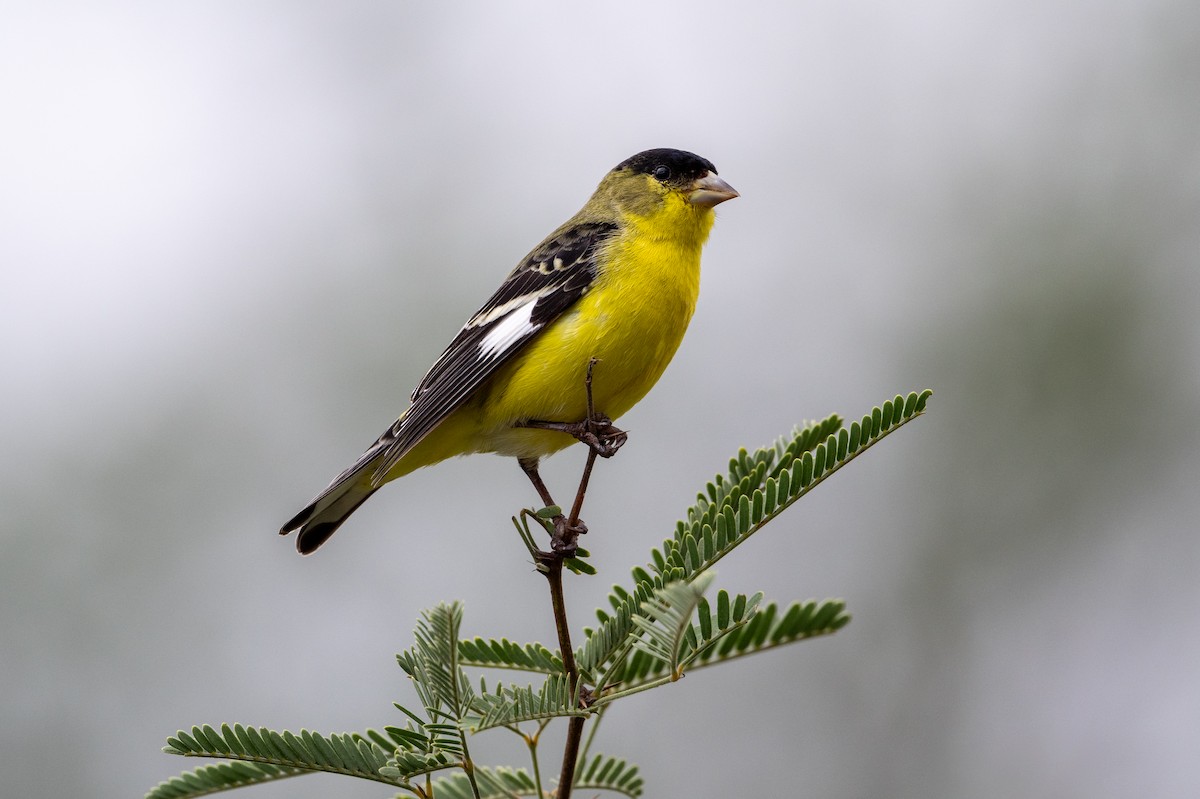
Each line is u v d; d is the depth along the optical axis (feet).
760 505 16.85
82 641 37.17
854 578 42.01
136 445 40.16
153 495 39.83
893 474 43.06
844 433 16.76
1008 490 42.65
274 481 40.83
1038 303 44.01
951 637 41.34
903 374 43.93
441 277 44.78
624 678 18.10
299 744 15.34
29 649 36.78
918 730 40.11
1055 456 42.73
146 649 37.70
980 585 41.83
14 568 37.86
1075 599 41.57
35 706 36.14
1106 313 43.42
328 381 42.60
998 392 43.47
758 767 39.06
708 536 16.96
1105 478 42.34
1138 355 43.01
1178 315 43.37
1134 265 44.06
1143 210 44.73
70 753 35.83
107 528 38.81
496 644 18.16
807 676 40.52
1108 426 42.68
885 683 40.78
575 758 16.16
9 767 35.45
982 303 44.24
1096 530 42.09
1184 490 41.98
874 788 39.50
